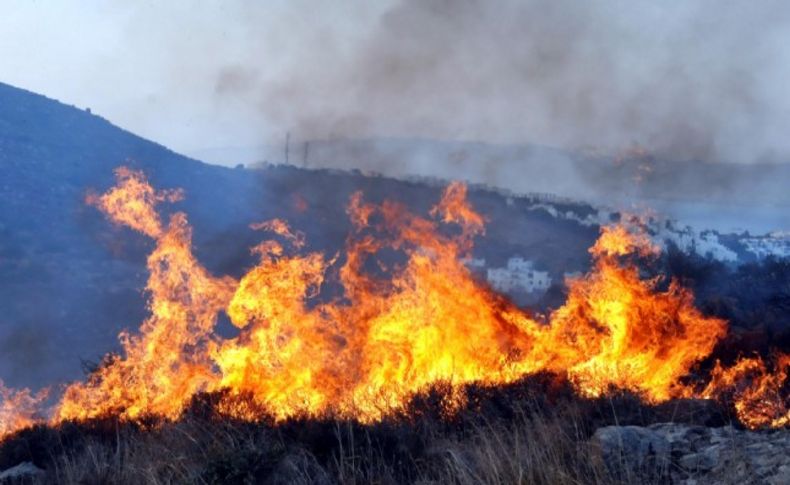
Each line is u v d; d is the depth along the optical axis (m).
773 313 22.36
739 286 27.83
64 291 48.00
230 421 8.90
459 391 9.21
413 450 7.11
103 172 80.62
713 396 9.62
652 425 7.17
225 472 6.88
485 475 5.73
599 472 5.42
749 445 6.00
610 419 7.39
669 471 5.73
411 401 9.04
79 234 63.50
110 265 56.66
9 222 62.09
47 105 93.94
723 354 16.53
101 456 8.29
